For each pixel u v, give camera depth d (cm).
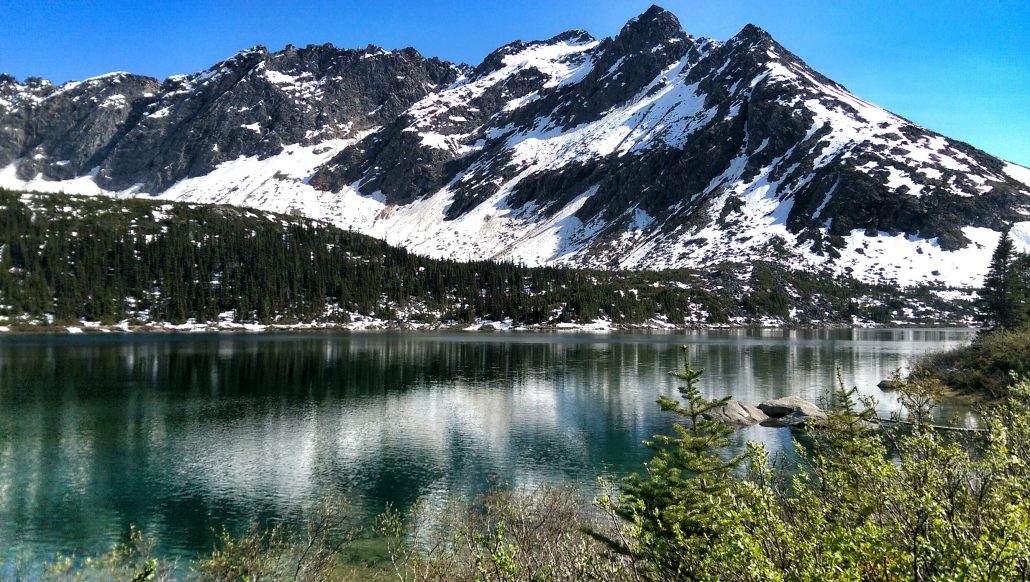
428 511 2603
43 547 2266
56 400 5241
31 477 3106
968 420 3052
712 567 732
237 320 16275
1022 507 648
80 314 14825
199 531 2430
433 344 11806
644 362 8594
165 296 16300
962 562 568
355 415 4750
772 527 687
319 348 10531
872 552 625
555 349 10812
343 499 2788
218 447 3731
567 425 4409
